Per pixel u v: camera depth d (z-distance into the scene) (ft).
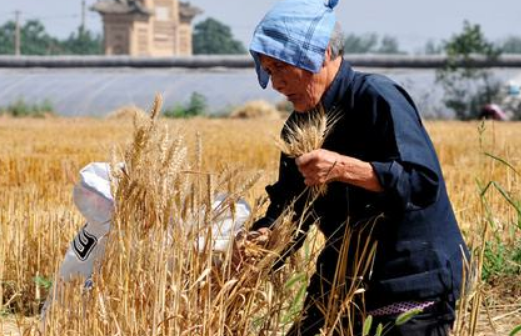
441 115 216.54
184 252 16.16
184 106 207.31
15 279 27.43
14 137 110.42
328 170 15.05
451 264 15.81
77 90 221.66
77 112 211.41
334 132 15.79
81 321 16.56
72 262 18.48
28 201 33.09
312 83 15.70
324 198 16.42
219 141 96.84
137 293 15.98
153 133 15.78
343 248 15.88
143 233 15.96
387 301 15.80
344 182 15.70
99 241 18.15
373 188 15.14
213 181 15.93
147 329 16.01
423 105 216.54
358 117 15.58
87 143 98.68
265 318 17.26
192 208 15.93
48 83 226.58
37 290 25.11
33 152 84.74
